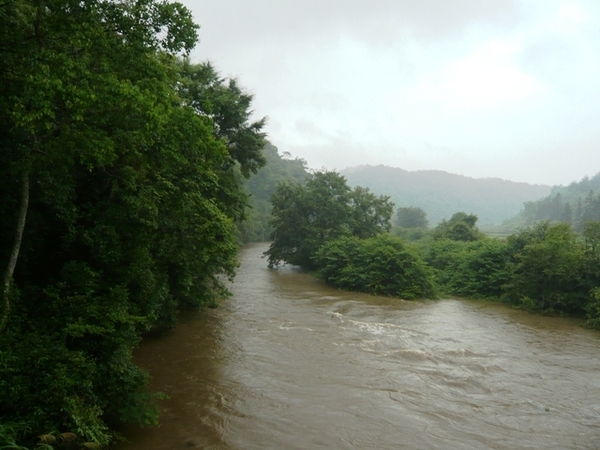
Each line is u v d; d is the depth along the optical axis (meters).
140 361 12.79
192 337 15.51
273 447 8.13
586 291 22.06
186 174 11.83
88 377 7.27
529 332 18.42
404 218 92.75
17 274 9.20
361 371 12.48
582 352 15.36
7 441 5.72
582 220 75.50
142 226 10.38
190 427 8.80
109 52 7.68
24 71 7.25
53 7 7.08
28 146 8.05
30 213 9.01
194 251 13.38
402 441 8.53
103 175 10.41
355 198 39.47
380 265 28.11
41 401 6.52
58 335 7.72
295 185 40.91
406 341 15.84
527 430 9.20
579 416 9.98
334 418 9.46
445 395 10.95
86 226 10.15
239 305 21.86
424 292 27.25
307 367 12.71
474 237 43.44
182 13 7.83
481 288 28.12
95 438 6.67
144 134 7.96
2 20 7.49
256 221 74.44
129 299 10.64
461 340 16.44
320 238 38.00
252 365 12.78
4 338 6.85
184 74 19.73
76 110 6.77
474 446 8.44
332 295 26.61
